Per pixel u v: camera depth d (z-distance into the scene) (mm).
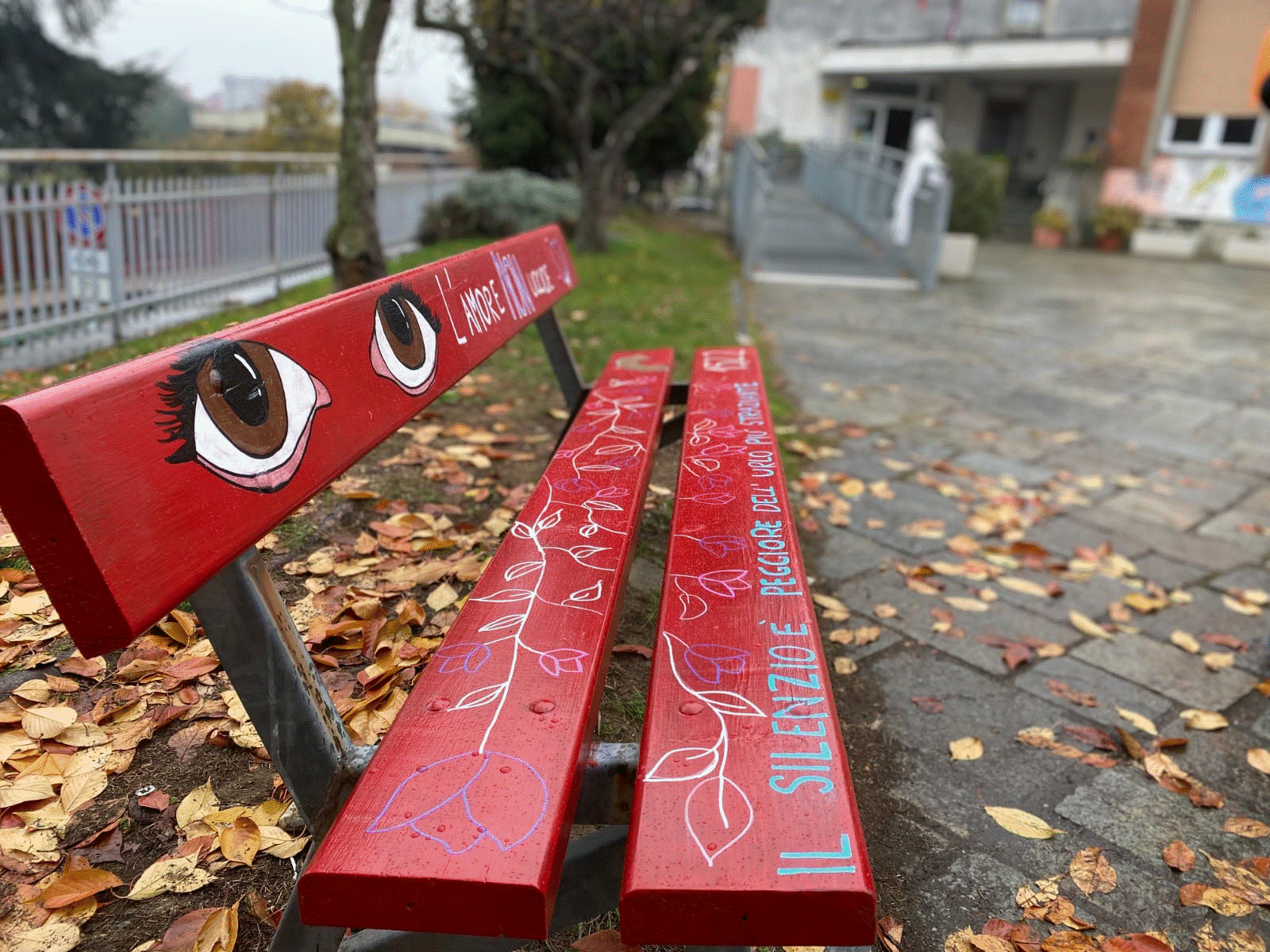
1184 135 17406
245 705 1143
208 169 14680
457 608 2447
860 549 3371
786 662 1337
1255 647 2854
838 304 9484
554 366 3092
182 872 1555
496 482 3369
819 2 24703
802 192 22688
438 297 1881
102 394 938
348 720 1923
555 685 1265
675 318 7113
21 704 1927
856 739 2232
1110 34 18891
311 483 1230
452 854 970
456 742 1142
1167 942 1640
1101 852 1883
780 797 1062
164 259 6762
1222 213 17031
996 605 3010
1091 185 18562
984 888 1775
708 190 27219
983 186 15820
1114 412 5789
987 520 3729
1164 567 3447
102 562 882
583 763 1185
